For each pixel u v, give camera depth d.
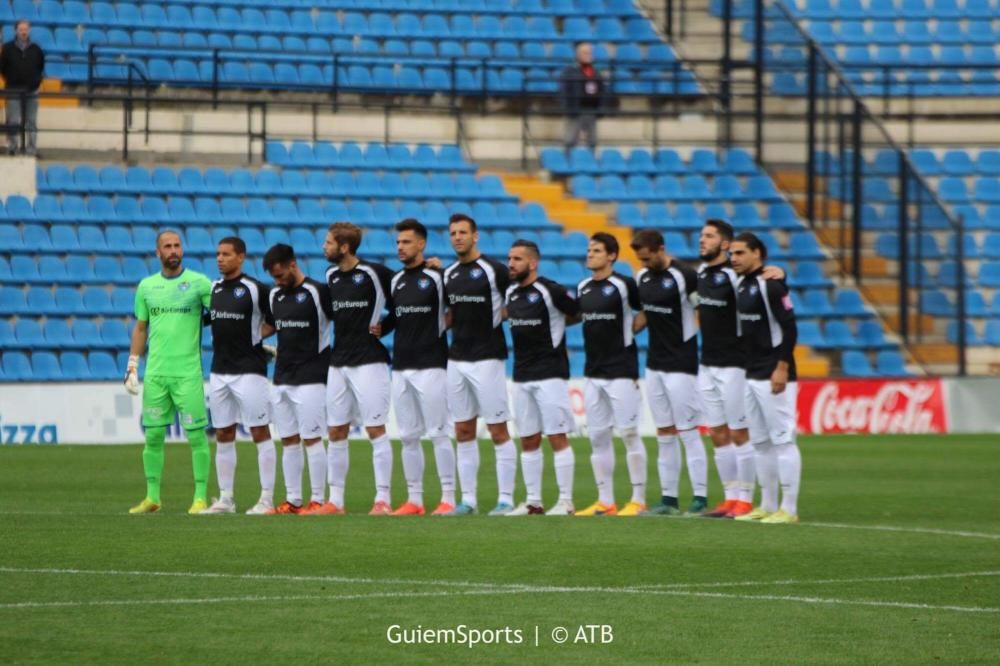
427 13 126.25
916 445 88.06
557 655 30.86
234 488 64.94
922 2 137.00
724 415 54.53
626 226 111.25
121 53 114.38
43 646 30.95
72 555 42.41
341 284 54.50
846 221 109.81
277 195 105.94
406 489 65.31
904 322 104.69
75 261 97.62
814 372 103.69
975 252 114.88
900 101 129.62
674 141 119.94
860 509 57.66
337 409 54.94
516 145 116.56
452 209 108.75
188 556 42.41
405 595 36.81
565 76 116.56
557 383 54.84
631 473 55.84
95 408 86.25
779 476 53.53
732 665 30.14
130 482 65.50
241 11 121.44
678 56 127.12
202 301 54.66
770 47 115.56
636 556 43.41
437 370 54.81
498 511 54.81
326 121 113.81
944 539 47.88
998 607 36.06
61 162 105.38
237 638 31.88
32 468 70.94
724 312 54.06
